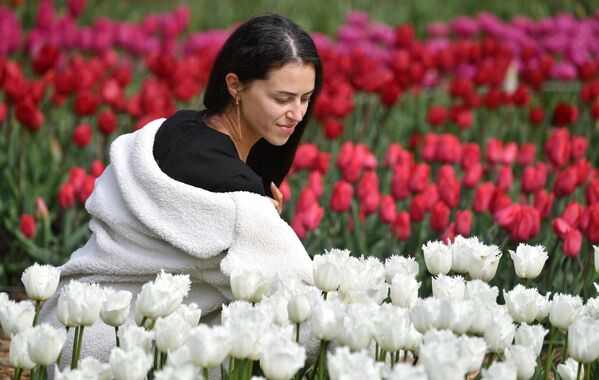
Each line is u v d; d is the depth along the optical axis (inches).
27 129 411.5
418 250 348.5
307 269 232.5
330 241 355.6
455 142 415.2
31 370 205.3
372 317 198.4
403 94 568.4
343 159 387.5
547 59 567.5
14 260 378.0
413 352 222.4
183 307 209.5
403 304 214.7
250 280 216.1
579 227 312.2
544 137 546.3
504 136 536.7
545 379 220.7
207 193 228.1
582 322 204.4
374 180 352.2
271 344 180.7
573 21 735.7
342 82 486.6
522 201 389.7
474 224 364.2
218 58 244.2
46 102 532.4
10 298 361.7
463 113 489.4
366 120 498.6
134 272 237.3
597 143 522.9
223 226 227.3
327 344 234.8
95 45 615.2
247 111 242.8
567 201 408.5
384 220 348.8
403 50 608.7
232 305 204.7
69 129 476.4
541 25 715.4
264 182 275.4
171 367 172.1
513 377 177.6
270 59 235.8
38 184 419.5
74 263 241.8
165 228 228.5
